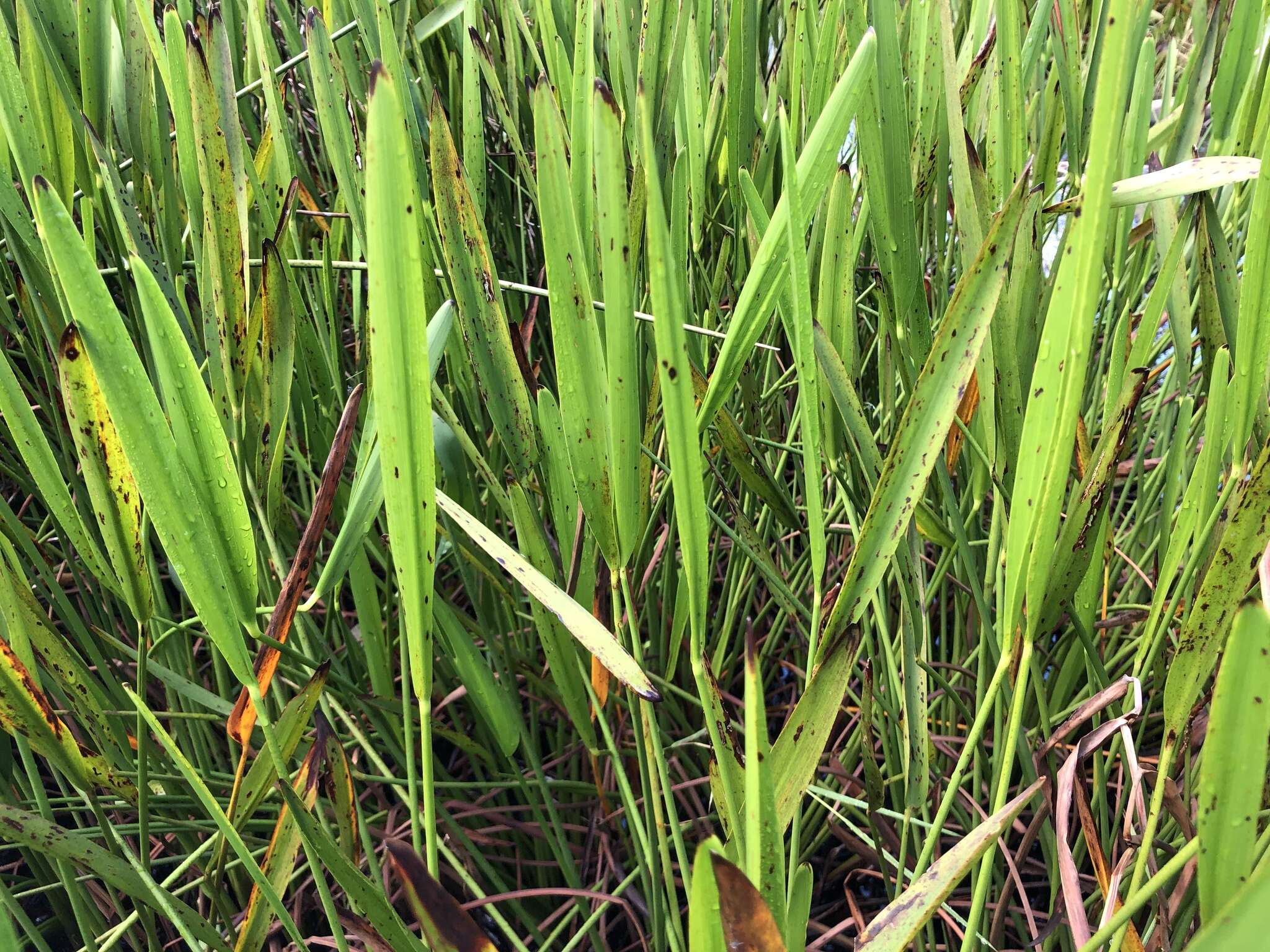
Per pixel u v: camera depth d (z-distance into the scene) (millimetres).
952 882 298
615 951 740
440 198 391
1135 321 780
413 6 797
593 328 329
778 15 813
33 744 391
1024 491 290
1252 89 433
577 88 387
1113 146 225
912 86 503
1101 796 564
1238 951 189
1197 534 441
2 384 365
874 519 310
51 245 255
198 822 568
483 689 494
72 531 407
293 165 620
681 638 530
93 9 484
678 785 666
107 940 501
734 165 590
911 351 462
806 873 290
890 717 560
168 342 288
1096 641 723
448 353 545
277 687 609
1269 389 424
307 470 605
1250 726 236
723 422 476
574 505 437
